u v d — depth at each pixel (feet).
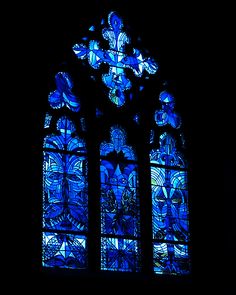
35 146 41.86
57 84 44.47
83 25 46.19
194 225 46.57
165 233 45.60
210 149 48.06
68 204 42.70
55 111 43.80
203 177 47.57
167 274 44.57
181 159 47.85
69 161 43.57
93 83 45.75
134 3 48.93
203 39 49.37
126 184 45.32
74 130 44.34
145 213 45.19
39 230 40.65
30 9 43.06
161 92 48.39
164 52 49.08
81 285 40.57
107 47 47.21
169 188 46.78
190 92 49.08
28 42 42.63
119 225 44.19
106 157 45.06
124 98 46.80
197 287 44.62
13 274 38.45
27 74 42.11
